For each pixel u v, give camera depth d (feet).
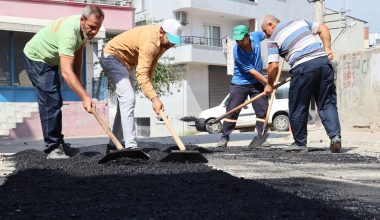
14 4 52.24
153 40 16.31
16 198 9.91
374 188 11.18
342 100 42.65
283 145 24.94
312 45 19.98
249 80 23.13
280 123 55.57
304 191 10.69
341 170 14.88
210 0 84.12
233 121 23.65
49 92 16.78
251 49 22.43
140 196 9.98
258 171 14.52
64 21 15.96
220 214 8.27
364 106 40.14
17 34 49.65
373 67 38.96
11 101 49.24
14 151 26.25
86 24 15.64
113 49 17.30
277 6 95.20
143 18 88.63
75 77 15.71
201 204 9.14
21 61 49.90
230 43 50.24
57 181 12.05
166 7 85.40
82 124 49.60
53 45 16.21
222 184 11.21
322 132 39.60
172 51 82.79
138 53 17.20
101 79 51.47
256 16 91.30
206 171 13.47
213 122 23.66
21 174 13.28
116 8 58.65
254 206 8.89
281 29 20.39
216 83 87.45
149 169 13.85
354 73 41.19
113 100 58.18
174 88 84.48
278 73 22.54
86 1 58.23
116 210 8.66
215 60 83.71
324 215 8.14
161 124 86.99
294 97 20.44
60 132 17.28
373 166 15.85
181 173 13.08
